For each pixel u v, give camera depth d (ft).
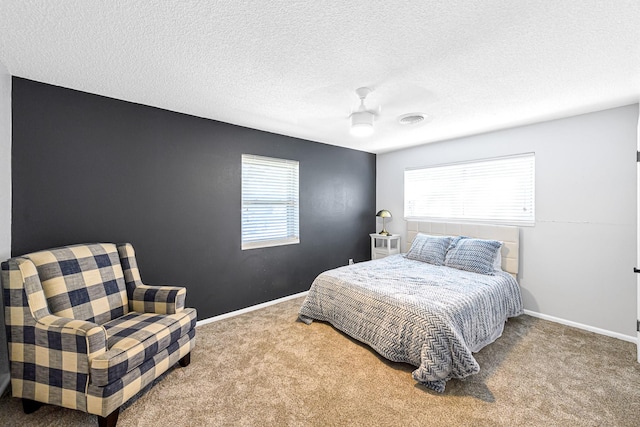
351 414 5.86
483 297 8.48
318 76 6.98
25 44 5.61
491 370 7.35
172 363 6.81
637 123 8.76
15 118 7.02
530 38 5.39
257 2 4.42
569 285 10.11
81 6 4.50
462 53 5.93
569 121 10.03
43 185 7.39
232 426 5.55
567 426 5.53
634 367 7.47
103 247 7.65
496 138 11.82
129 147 8.71
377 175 16.96
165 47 5.73
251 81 7.28
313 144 13.79
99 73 6.87
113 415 5.41
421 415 5.83
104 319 6.98
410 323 7.27
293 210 13.28
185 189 9.86
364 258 16.51
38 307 5.72
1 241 6.54
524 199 11.22
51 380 5.48
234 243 11.13
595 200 9.54
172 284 9.61
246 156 11.52
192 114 9.89
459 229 12.86
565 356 8.01
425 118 10.18
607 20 4.83
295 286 13.26
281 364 7.62
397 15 4.72
